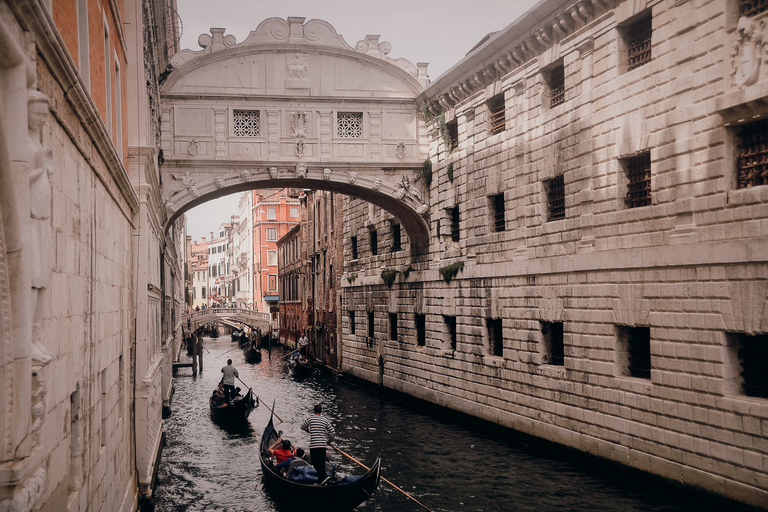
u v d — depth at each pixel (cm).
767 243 1077
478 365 2033
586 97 1551
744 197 1134
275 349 5881
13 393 383
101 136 698
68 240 551
